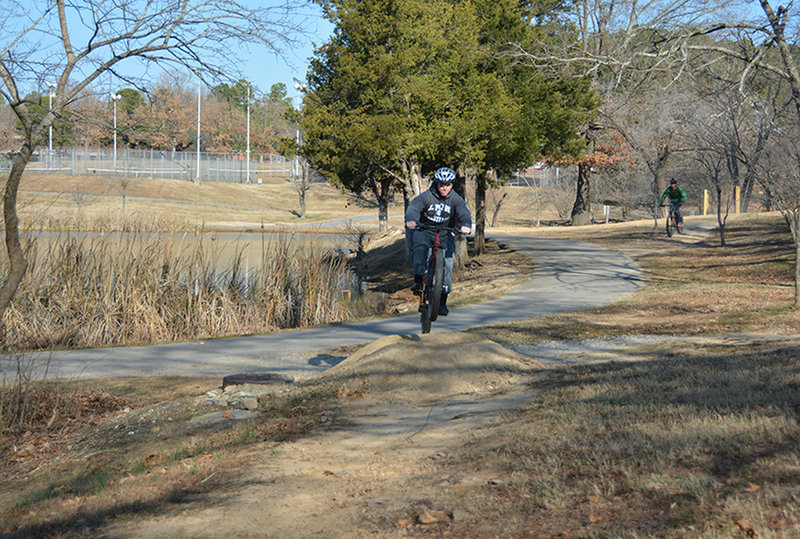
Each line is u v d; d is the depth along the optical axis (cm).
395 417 739
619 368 927
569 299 1867
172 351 1314
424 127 2411
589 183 5494
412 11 2323
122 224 1977
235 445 675
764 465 427
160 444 730
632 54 1616
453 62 2416
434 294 820
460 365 885
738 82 1650
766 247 2702
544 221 7019
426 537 402
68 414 909
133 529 463
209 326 1616
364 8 2358
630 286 2108
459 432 647
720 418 541
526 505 427
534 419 642
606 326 1413
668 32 1619
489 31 2608
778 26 1470
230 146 10638
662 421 565
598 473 461
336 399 829
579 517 397
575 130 2975
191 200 8169
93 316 1508
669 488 416
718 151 2084
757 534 337
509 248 3281
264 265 1839
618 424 573
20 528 509
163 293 1631
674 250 2986
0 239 1614
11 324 1430
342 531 428
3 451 795
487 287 2244
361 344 1330
